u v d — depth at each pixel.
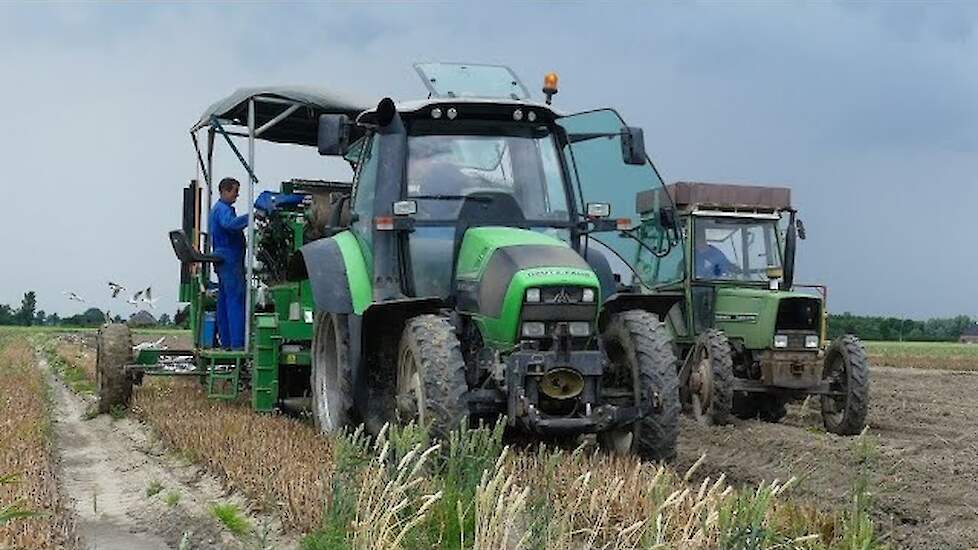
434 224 7.92
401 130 8.02
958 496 7.27
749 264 13.12
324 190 11.81
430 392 6.81
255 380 10.62
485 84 8.51
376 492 5.55
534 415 6.98
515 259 7.22
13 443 8.70
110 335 12.24
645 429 7.49
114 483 8.09
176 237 11.47
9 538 5.48
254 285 11.36
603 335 8.08
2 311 83.44
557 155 8.31
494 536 4.81
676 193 13.21
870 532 5.26
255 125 11.39
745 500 5.00
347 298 8.29
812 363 12.02
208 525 6.33
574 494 6.06
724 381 11.67
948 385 21.11
